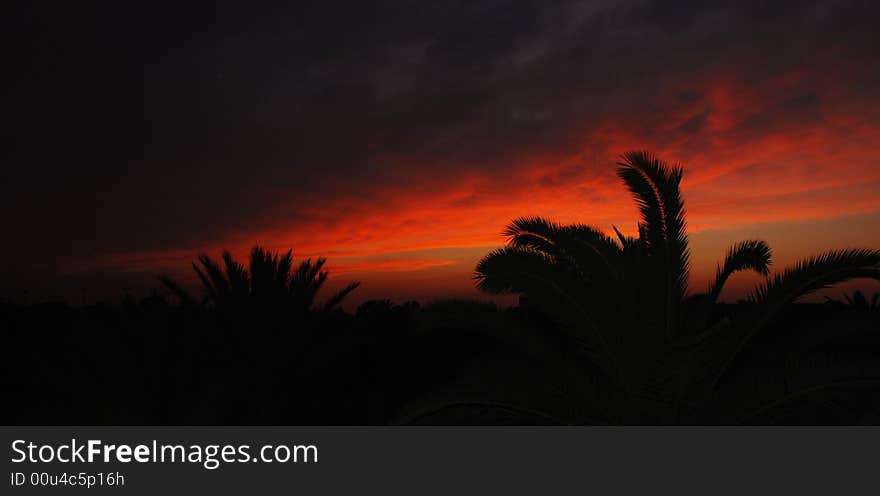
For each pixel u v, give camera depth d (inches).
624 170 299.0
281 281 396.5
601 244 322.0
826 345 361.1
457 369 503.2
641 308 314.2
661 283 299.1
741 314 314.7
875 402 269.7
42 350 310.3
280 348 378.3
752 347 350.0
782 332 352.8
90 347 309.7
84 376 308.0
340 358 442.6
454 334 550.6
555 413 323.6
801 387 289.0
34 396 310.8
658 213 298.5
